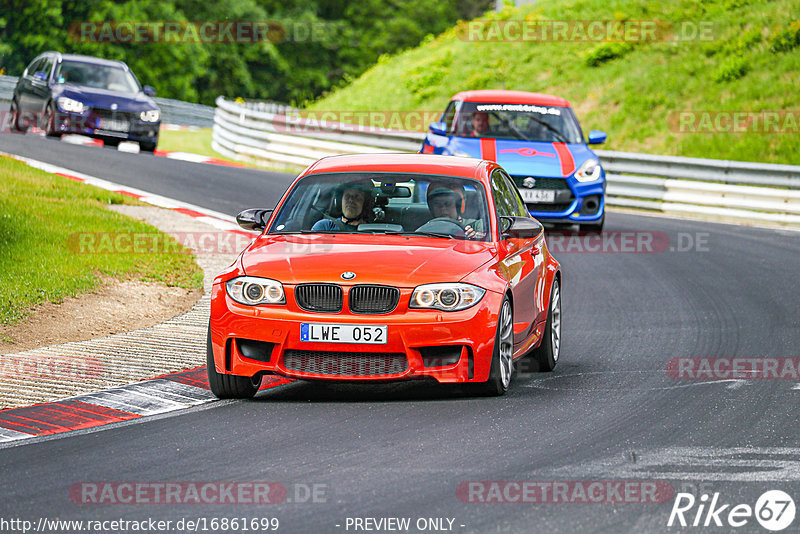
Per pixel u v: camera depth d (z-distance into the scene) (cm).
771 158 9062
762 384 2778
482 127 5766
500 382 2577
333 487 1838
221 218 5591
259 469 1950
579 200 5431
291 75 19950
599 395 2634
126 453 2056
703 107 10019
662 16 11788
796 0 11125
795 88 9831
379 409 2458
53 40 16812
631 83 10756
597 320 3788
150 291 3888
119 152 7900
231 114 9481
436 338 2453
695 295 4303
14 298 3444
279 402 2538
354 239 2700
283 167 8731
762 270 4959
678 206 7412
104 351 3027
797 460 2039
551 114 5888
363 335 2433
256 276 2512
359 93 13112
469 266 2561
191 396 2580
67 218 4772
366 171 2922
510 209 3069
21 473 1917
